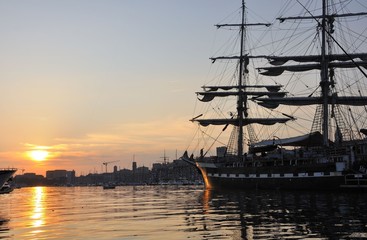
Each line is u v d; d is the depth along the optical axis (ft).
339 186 275.39
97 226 121.19
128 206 209.97
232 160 396.78
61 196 406.62
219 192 333.62
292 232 102.63
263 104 364.58
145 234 102.99
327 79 343.67
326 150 303.48
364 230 104.37
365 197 229.25
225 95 416.67
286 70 358.64
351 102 340.59
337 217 133.18
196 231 106.93
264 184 322.34
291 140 329.93
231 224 119.96
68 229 115.24
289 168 305.32
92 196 386.32
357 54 341.62
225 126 411.13
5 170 333.62
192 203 219.41
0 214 170.81
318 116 346.33
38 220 142.31
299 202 201.67
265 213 150.71
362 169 270.67
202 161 403.95
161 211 171.73
